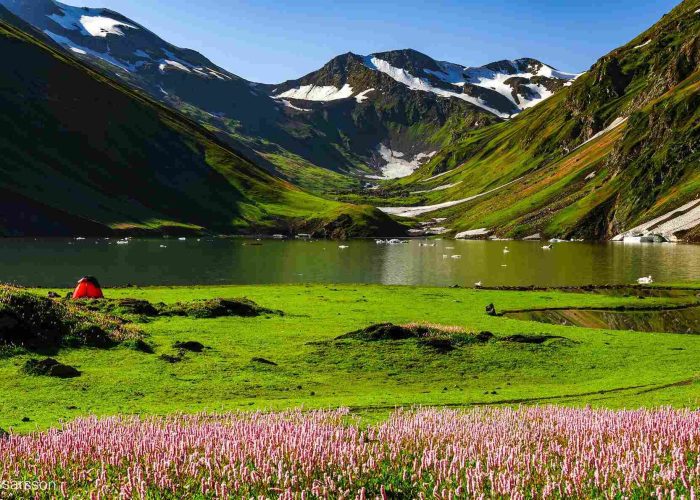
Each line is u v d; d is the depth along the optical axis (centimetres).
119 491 1267
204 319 5625
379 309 7069
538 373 3966
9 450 1527
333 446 1456
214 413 2422
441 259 17400
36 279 11500
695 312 7656
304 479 1304
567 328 5906
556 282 11644
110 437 1625
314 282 11956
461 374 3888
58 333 4000
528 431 1784
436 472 1365
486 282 11869
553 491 1248
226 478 1311
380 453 1478
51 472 1386
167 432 1695
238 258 17362
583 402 2981
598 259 16150
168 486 1283
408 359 4169
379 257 18212
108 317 4891
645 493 1235
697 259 15500
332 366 3938
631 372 4019
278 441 1524
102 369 3547
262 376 3581
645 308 7881
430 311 7038
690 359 4438
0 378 3206
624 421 1880
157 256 17338
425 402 2950
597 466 1354
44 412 2611
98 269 13612
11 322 3791
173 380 3372
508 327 5850
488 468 1354
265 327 5309
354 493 1253
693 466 1367
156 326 5075
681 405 2772
